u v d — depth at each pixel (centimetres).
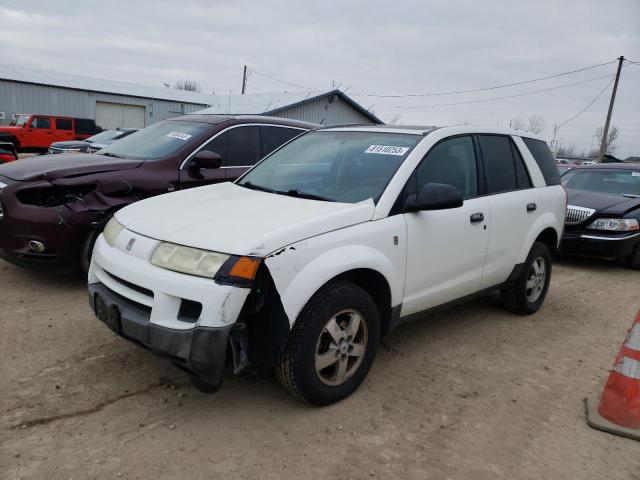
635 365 321
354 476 264
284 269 284
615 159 3256
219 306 269
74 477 250
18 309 448
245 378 356
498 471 276
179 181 556
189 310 284
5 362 355
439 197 341
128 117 3750
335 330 314
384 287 346
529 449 297
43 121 2636
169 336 275
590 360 427
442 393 354
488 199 434
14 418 292
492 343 448
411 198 358
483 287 447
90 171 507
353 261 313
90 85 3666
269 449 281
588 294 633
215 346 270
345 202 349
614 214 755
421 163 379
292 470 265
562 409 344
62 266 486
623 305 595
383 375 374
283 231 290
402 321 374
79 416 299
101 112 3638
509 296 509
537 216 491
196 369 273
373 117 3172
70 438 279
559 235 533
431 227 372
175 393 330
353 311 324
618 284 697
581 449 300
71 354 372
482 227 420
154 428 293
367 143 411
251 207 338
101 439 280
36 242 471
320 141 447
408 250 355
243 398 330
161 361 369
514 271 476
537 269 518
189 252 287
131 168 530
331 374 326
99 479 250
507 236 453
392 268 344
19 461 258
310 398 310
